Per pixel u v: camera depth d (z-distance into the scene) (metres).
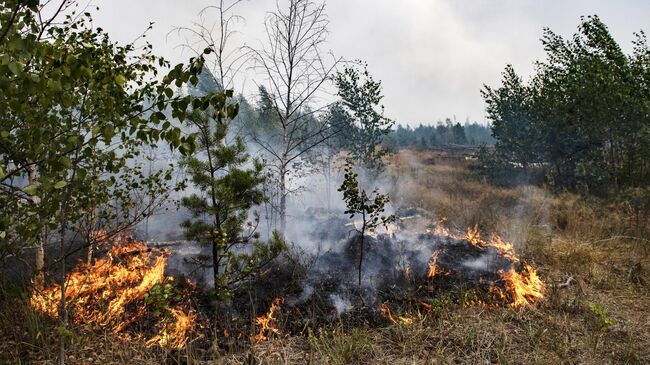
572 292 6.00
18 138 3.39
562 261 7.21
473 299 5.61
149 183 5.20
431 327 4.87
